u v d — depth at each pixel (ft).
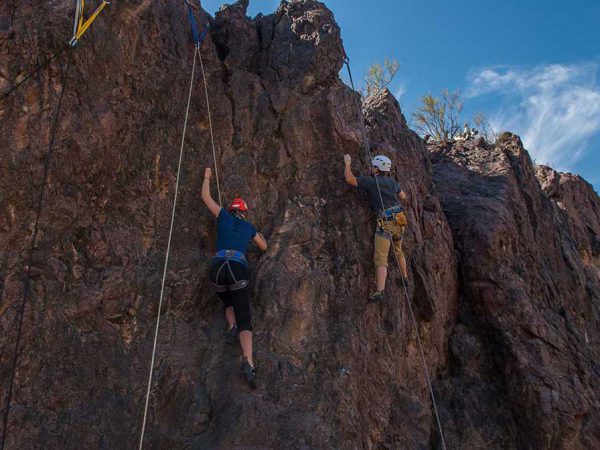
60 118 19.77
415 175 30.40
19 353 17.76
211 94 24.66
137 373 19.54
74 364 18.57
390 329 24.22
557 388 27.35
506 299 29.63
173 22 23.89
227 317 21.20
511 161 39.29
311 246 23.41
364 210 24.70
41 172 19.26
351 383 21.02
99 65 21.01
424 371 26.58
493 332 29.43
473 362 29.07
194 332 21.17
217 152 24.08
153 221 21.75
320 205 24.38
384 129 29.63
